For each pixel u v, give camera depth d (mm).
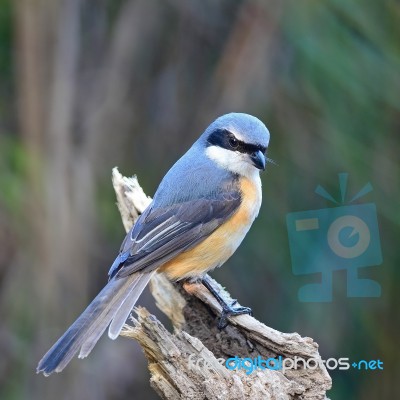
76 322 8438
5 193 11789
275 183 12867
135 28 14195
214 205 9664
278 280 13516
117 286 8906
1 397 12227
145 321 8055
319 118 12398
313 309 13375
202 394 7871
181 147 14125
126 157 13945
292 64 12656
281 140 12812
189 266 9461
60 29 12688
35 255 12000
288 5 12164
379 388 13438
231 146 10000
